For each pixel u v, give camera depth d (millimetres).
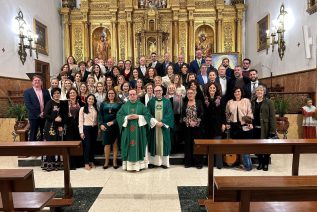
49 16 12086
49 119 5664
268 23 10688
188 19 12922
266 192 2348
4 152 3906
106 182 4949
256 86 6188
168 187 4660
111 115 5855
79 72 7371
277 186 2221
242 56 13266
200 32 13172
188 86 6230
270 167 5809
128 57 13047
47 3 11891
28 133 6723
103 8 13195
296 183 2291
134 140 5590
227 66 7219
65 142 4105
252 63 12453
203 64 6832
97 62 8555
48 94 6367
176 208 3830
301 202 2729
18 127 7207
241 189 2221
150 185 4770
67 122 5766
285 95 8570
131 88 6430
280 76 9773
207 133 5871
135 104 5715
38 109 6148
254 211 2551
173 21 12961
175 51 12984
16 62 9305
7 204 2494
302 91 8352
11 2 9008
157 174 5398
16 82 9211
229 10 12977
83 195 4340
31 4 10391
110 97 5938
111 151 6598
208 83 6043
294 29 8836
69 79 6832
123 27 13102
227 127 5816
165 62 8023
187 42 13047
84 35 13188
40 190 4609
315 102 7648
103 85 6512
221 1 12750
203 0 12930
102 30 13289
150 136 5883
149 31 12508
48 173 5562
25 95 6113
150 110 5938
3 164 6355
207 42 13156
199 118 5801
